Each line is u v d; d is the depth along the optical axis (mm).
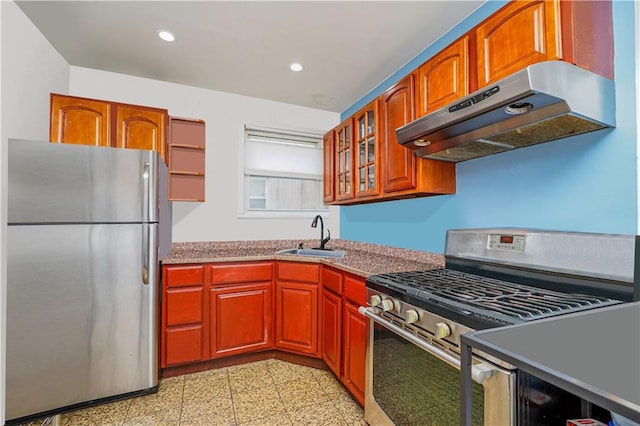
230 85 2758
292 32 1981
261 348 2406
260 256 2400
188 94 2777
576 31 1118
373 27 1926
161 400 1888
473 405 950
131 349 1813
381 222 2674
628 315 877
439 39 2039
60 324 1645
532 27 1167
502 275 1440
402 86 1885
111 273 1761
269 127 3090
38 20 1854
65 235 1654
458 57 1495
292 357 2424
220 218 2895
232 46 2141
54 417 1640
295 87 2789
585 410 891
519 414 814
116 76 2535
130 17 1836
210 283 2258
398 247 2445
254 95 2975
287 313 2387
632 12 1181
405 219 2379
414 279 1444
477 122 1312
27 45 1831
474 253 1594
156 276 1902
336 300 2041
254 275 2385
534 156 1512
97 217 1725
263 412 1771
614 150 1219
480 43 1378
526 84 1026
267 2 1707
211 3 1718
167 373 2180
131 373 1814
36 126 1934
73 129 2082
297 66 2410
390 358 1387
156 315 1906
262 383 2098
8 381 1540
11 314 1546
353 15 1812
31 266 1584
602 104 1171
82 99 2111
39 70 1965
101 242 1737
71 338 1669
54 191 1629
